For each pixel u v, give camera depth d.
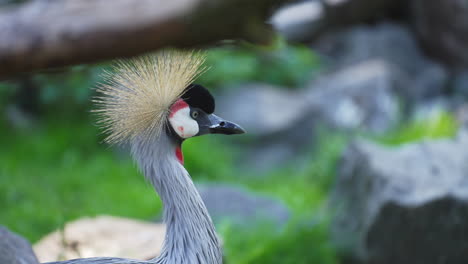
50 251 7.63
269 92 16.67
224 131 6.11
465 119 15.49
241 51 17.16
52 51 2.89
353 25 18.67
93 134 14.44
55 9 2.90
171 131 6.02
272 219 10.85
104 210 11.63
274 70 17.92
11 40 2.89
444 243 8.93
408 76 18.23
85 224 8.38
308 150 15.78
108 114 6.01
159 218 11.18
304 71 18.25
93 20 2.84
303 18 17.75
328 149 14.09
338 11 17.64
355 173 10.59
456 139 11.19
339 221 10.38
